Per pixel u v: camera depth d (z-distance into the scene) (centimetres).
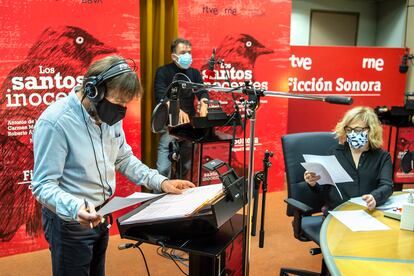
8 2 249
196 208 129
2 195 267
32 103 264
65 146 139
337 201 226
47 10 259
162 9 343
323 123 461
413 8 549
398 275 126
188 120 277
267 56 380
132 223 134
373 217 179
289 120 451
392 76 469
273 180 414
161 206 143
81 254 152
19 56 256
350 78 458
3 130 260
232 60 365
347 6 611
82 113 141
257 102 146
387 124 385
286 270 246
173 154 293
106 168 154
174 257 249
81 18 270
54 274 155
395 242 152
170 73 327
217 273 143
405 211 164
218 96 360
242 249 153
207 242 134
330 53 448
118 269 264
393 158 397
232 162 376
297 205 214
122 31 286
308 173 212
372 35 630
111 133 153
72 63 272
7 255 277
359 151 229
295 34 596
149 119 350
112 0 279
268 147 401
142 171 170
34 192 138
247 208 146
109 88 130
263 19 372
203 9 346
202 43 350
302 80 446
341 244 150
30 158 271
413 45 556
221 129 359
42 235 285
